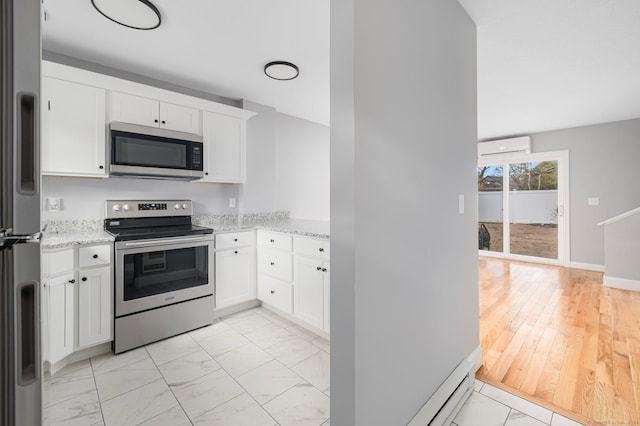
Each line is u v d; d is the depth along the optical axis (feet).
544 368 6.51
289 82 9.43
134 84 7.88
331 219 3.68
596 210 14.96
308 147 13.99
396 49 4.11
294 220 12.18
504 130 16.17
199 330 8.46
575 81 9.57
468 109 6.22
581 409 5.25
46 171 6.86
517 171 17.61
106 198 8.57
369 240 3.69
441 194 5.29
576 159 15.44
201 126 9.41
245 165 10.53
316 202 14.37
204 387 5.91
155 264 7.78
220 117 9.83
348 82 3.46
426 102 4.80
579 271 14.88
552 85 9.89
